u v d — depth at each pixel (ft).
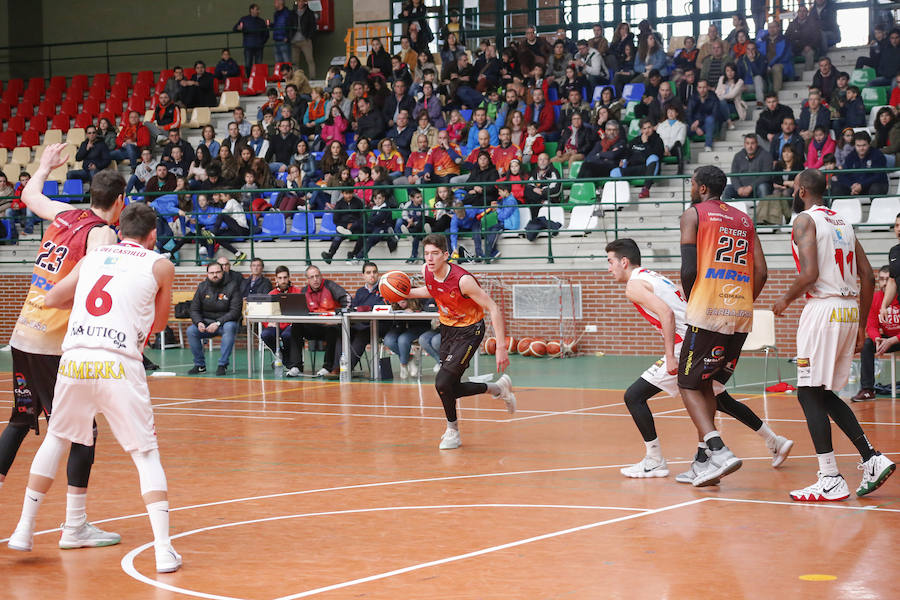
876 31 67.51
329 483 23.97
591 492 22.33
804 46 71.05
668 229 55.31
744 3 79.92
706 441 22.30
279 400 40.14
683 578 15.37
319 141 73.46
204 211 65.98
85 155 77.56
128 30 97.55
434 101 72.02
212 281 51.24
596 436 30.37
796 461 25.53
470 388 29.04
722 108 65.67
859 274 21.81
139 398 16.75
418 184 62.64
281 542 18.29
